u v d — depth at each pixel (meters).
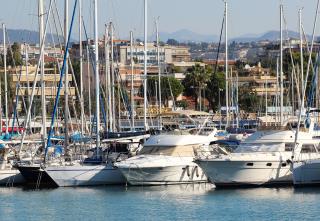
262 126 89.62
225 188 86.94
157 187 89.00
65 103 94.00
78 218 74.06
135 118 151.25
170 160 88.75
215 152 88.56
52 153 95.06
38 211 77.69
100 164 91.06
